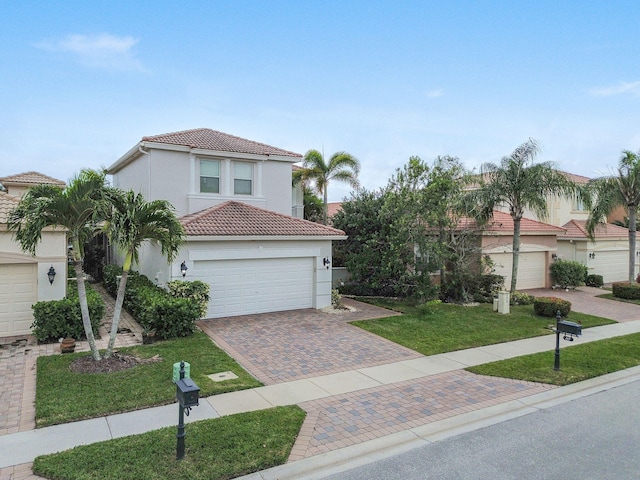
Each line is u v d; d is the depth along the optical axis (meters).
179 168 18.23
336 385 9.11
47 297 12.80
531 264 24.75
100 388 8.26
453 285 19.44
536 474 5.85
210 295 14.80
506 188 18.81
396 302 19.09
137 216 9.31
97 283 23.86
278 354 11.12
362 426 7.22
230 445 6.29
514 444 6.71
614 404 8.42
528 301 19.16
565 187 18.83
